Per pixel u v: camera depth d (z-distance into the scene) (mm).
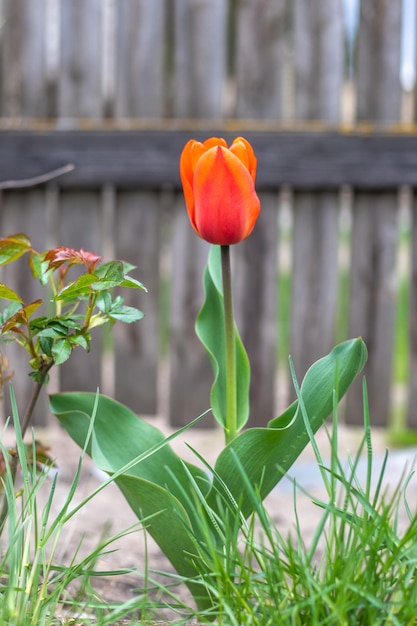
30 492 1165
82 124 3244
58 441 3090
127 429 1284
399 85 3152
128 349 3354
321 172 3107
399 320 5418
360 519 1003
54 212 3318
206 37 3207
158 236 3277
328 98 3182
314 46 3170
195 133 3127
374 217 3211
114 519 2125
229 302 1196
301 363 3326
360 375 3312
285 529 2146
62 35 3227
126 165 3141
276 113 3213
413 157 3072
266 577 990
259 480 1176
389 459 2965
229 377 1219
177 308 3336
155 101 3242
